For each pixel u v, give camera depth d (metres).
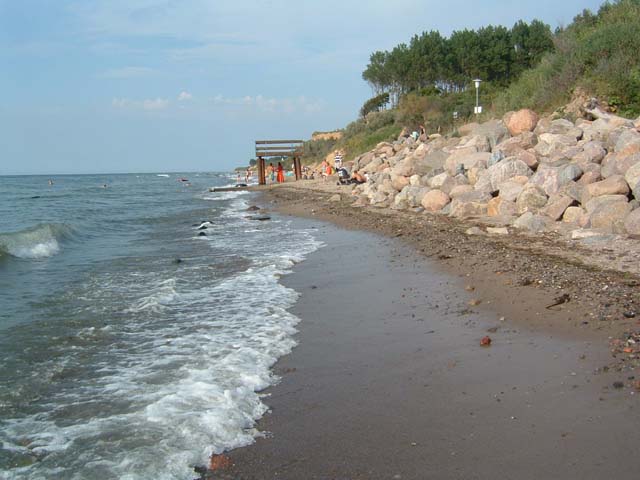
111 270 10.36
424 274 9.04
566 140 15.19
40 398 4.64
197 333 6.39
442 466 3.56
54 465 3.62
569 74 22.23
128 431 4.05
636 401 4.25
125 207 27.58
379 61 79.25
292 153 41.91
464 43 66.56
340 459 3.70
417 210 16.77
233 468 3.60
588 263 8.59
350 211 18.73
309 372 5.24
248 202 27.73
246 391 4.76
